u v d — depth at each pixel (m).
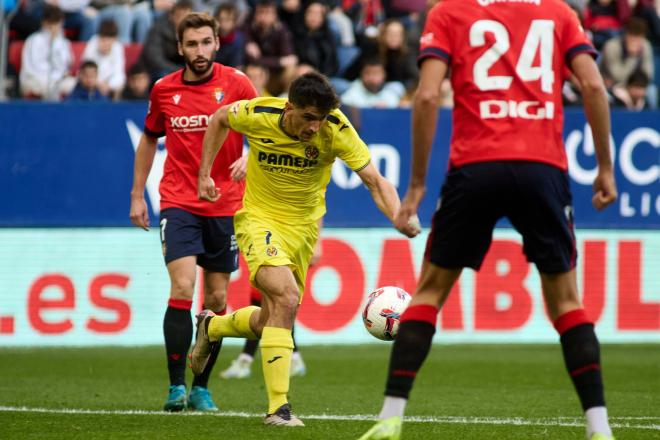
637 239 41.19
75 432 18.67
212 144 20.58
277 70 44.59
